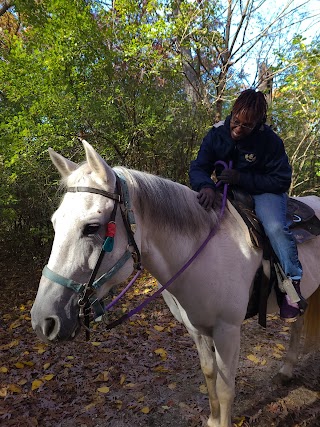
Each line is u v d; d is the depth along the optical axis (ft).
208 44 21.70
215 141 7.03
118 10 19.20
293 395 9.32
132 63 18.81
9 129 16.97
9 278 19.66
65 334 4.85
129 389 9.79
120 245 5.16
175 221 5.85
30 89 17.07
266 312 7.32
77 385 10.00
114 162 19.33
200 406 9.02
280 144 6.82
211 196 6.55
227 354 6.47
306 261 7.80
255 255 6.71
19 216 19.42
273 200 6.88
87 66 17.93
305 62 18.06
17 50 17.43
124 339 12.65
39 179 17.61
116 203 5.13
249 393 9.45
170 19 19.54
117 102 18.53
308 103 19.02
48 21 17.61
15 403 9.23
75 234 4.84
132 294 16.65
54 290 4.86
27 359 11.62
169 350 11.85
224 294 6.24
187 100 21.99
